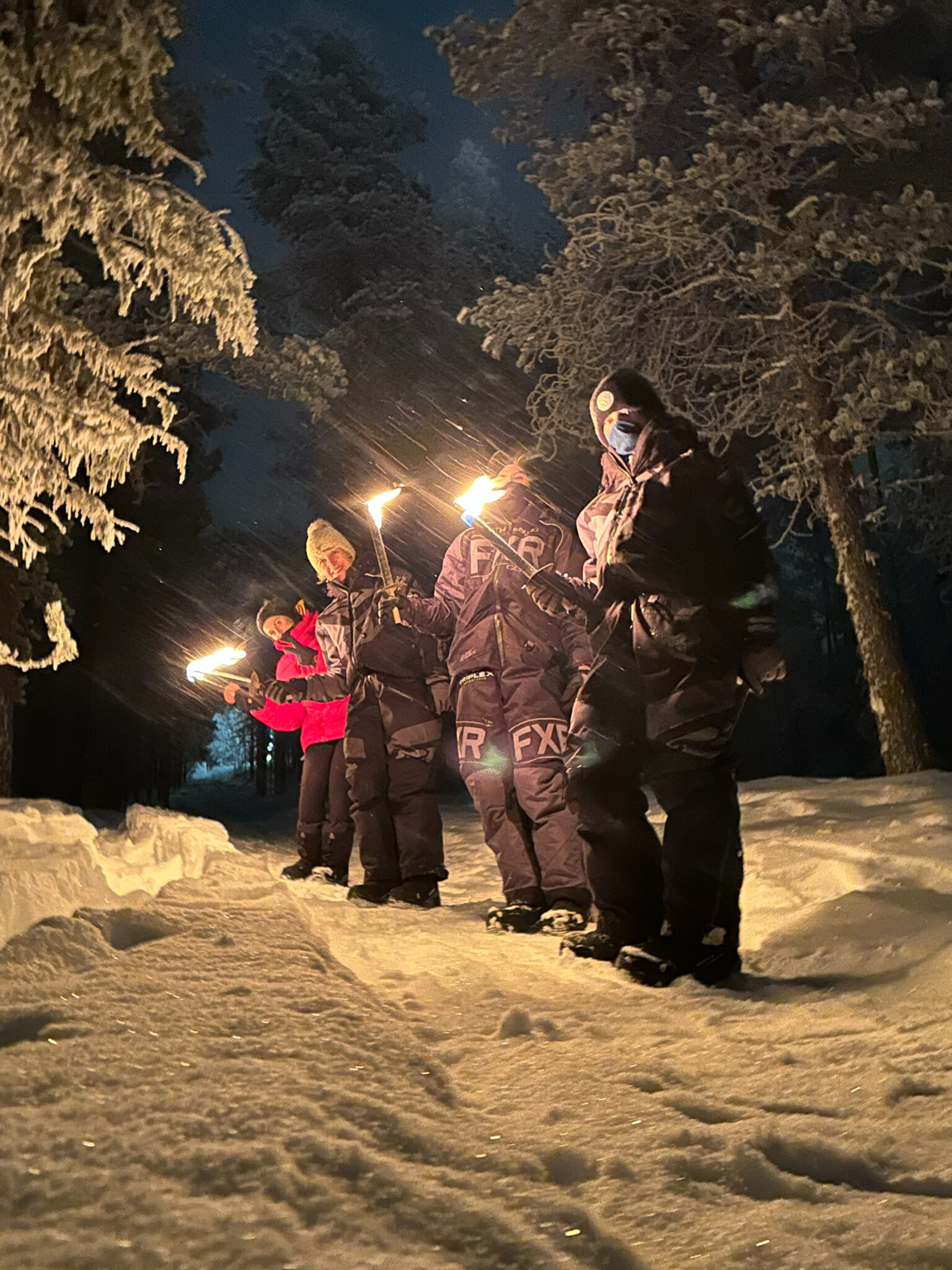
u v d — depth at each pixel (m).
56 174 4.09
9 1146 1.67
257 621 6.68
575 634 4.90
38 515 9.93
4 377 4.33
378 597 5.54
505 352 25.88
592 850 3.69
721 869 3.45
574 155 11.80
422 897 5.39
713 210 11.27
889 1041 2.47
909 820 5.93
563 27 12.50
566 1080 2.28
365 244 28.33
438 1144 1.85
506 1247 1.49
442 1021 2.81
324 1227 1.51
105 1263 1.37
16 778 22.31
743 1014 2.86
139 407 12.62
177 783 43.47
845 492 11.95
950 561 17.31
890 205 10.59
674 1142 1.90
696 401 12.56
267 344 10.91
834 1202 1.68
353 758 5.59
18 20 3.96
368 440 27.12
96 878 3.50
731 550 3.58
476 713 4.99
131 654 25.89
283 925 3.24
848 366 11.61
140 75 4.10
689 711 3.50
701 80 12.77
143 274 4.41
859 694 32.62
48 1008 2.38
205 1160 1.66
